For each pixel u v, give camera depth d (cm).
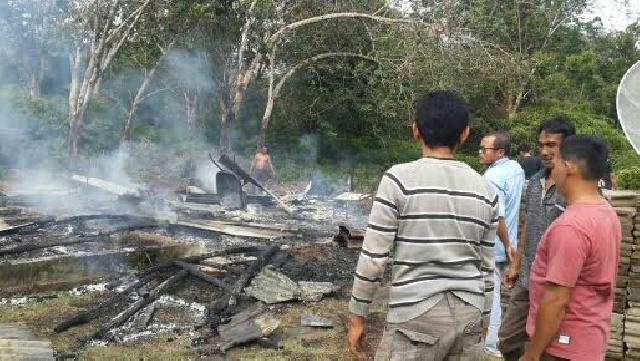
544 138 390
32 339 456
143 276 683
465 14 1919
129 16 1686
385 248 259
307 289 655
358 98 2331
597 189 285
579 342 272
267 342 515
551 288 268
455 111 266
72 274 696
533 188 412
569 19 3094
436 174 262
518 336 411
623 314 458
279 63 2275
